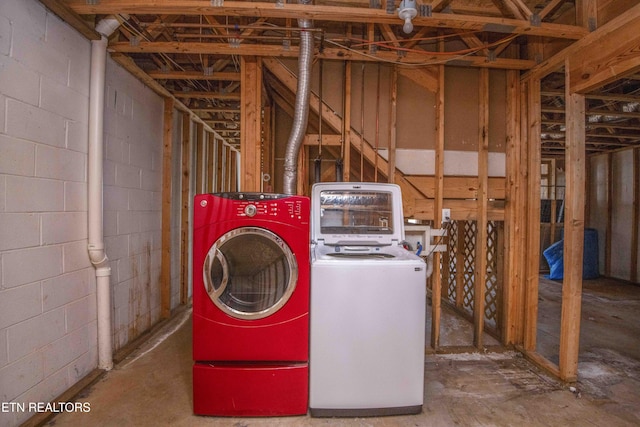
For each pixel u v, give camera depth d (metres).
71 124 2.07
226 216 1.86
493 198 2.87
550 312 3.82
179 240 3.95
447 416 1.92
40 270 1.82
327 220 2.30
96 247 2.22
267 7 1.98
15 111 1.66
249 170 2.60
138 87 2.95
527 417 1.91
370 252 2.17
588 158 6.20
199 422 1.84
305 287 1.89
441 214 2.72
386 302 1.88
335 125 2.75
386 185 2.36
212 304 1.85
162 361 2.53
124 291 2.74
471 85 2.85
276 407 1.88
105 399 2.02
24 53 1.71
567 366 2.26
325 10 2.00
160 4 1.93
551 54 2.56
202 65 2.92
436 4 2.08
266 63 2.67
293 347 1.89
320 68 2.73
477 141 2.85
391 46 2.59
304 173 2.99
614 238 5.71
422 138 2.82
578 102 2.28
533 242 2.71
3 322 1.59
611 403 2.05
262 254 1.96
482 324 2.79
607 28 2.01
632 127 4.23
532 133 2.71
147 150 3.13
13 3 1.64
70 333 2.05
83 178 2.18
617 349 2.83
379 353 1.88
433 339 2.77
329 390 1.88
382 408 1.91
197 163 4.37
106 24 2.22
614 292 4.76
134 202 2.90
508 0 2.16
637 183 5.33
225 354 1.87
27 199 1.74
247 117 2.61
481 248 2.78
